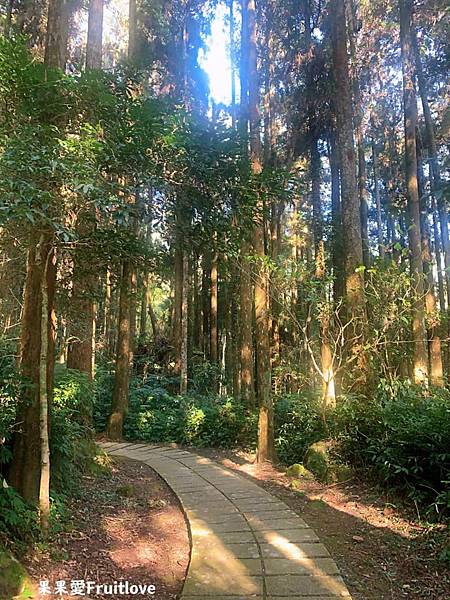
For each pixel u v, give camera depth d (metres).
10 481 3.72
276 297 7.64
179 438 9.69
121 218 3.26
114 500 5.12
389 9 12.11
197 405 10.38
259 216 4.45
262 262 6.89
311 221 15.01
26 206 2.79
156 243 4.65
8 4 8.19
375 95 14.98
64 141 3.23
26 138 3.14
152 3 11.71
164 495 5.62
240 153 3.85
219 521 4.44
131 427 10.25
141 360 15.90
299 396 7.86
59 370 6.23
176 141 3.67
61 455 4.51
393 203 15.10
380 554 3.68
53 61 4.48
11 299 5.34
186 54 13.30
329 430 6.43
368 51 13.31
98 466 6.10
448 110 12.09
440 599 2.98
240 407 9.59
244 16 8.27
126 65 4.10
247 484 5.96
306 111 11.24
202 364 15.13
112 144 3.41
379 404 5.76
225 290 16.58
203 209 4.01
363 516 4.56
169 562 3.67
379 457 5.09
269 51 12.48
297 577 3.21
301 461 6.92
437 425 4.66
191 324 18.33
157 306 26.44
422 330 8.53
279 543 3.85
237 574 3.26
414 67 11.53
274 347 11.26
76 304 5.27
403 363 8.48
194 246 4.46
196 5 13.21
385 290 6.84
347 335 6.94
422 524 4.18
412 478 4.82
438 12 10.59
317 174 12.56
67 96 3.53
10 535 3.19
